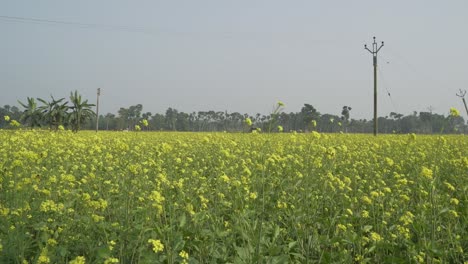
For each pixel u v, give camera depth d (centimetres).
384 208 621
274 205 597
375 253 486
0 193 593
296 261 452
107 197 599
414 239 548
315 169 754
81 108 3034
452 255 468
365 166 955
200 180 742
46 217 516
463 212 577
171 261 402
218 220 503
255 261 410
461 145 1516
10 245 409
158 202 462
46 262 367
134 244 456
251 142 1391
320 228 560
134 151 984
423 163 927
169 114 8000
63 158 911
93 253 427
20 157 650
